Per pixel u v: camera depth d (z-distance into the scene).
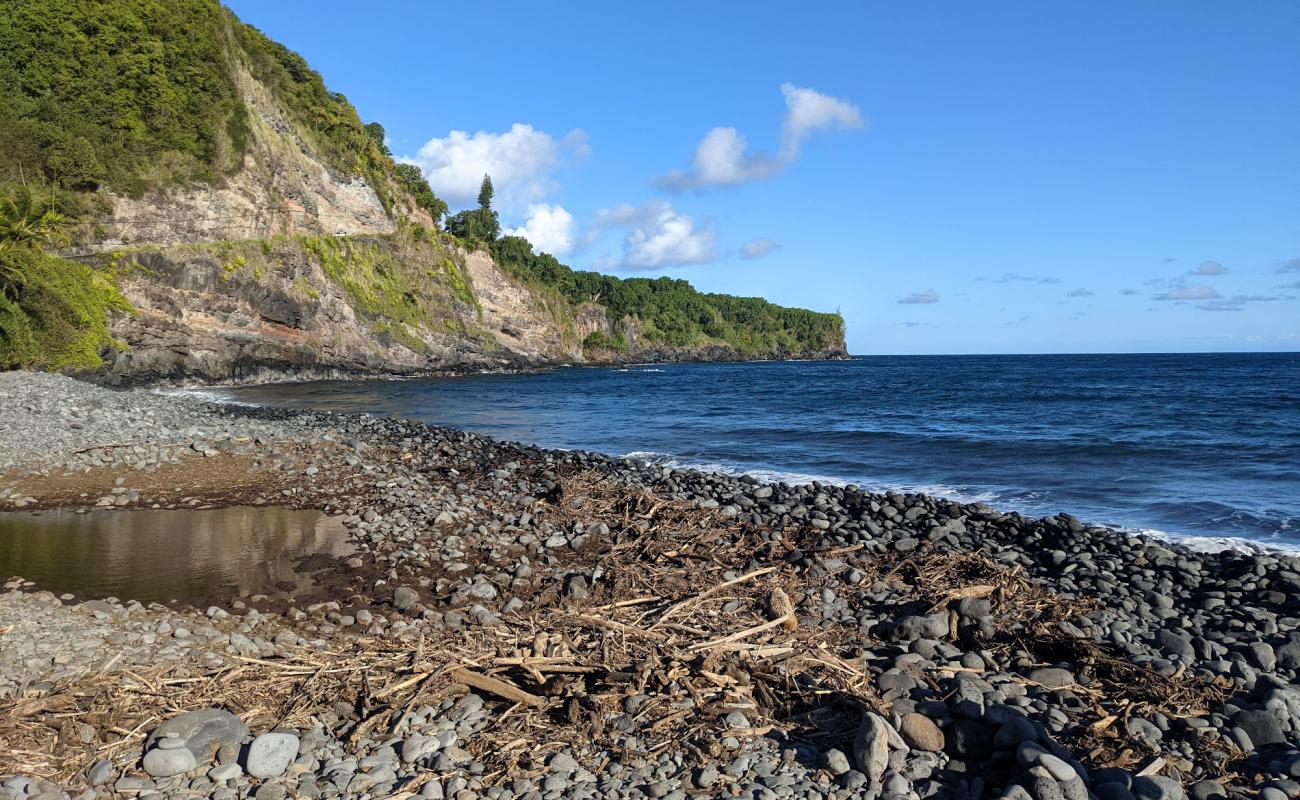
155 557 11.16
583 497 14.81
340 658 7.39
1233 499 17.12
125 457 17.73
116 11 55.72
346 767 5.36
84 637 7.53
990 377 89.25
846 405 46.22
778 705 6.41
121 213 53.09
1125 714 6.19
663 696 6.50
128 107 55.94
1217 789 5.11
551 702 6.52
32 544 11.76
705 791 5.16
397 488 15.58
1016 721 5.55
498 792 5.08
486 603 9.33
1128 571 10.94
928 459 23.50
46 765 5.26
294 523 13.21
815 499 15.62
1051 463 22.53
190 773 5.23
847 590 9.80
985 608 8.55
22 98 52.81
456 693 6.63
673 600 9.34
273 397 46.53
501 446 23.38
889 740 5.48
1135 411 40.50
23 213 39.66
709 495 16.14
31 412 21.38
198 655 7.26
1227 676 7.01
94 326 45.91
